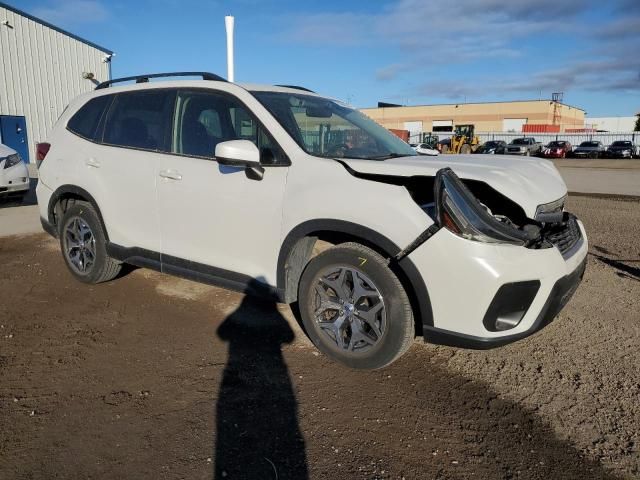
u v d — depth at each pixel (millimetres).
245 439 2514
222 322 3928
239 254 3520
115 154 4211
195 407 2779
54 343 3537
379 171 3047
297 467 2324
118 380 3053
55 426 2588
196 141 3781
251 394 2920
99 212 4328
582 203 11203
